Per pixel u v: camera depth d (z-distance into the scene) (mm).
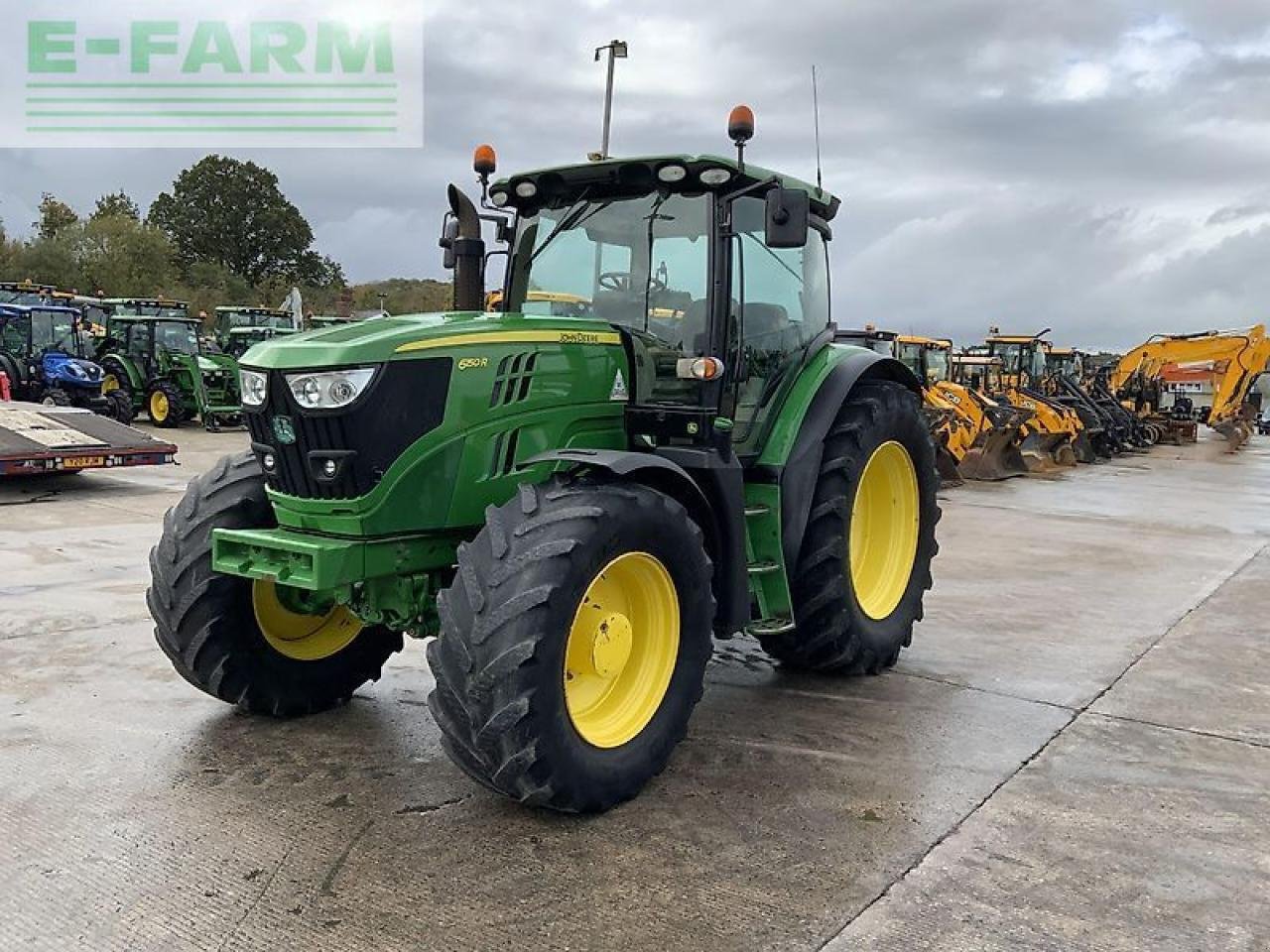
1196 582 7555
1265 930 2826
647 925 2770
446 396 3586
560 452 3539
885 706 4621
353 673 4500
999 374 20922
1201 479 16250
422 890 2938
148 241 56688
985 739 4223
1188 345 23938
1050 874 3107
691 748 4082
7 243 52844
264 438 3717
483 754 3186
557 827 3348
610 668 3549
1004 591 7152
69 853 3129
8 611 5973
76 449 10820
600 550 3320
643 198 4363
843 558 4723
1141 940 2762
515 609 3139
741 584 4117
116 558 7559
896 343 18125
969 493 13609
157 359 20484
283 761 3875
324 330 3764
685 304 4242
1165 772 3920
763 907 2871
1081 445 19031
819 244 5219
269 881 2977
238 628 4090
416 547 3684
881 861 3158
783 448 4625
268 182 73812
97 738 4062
